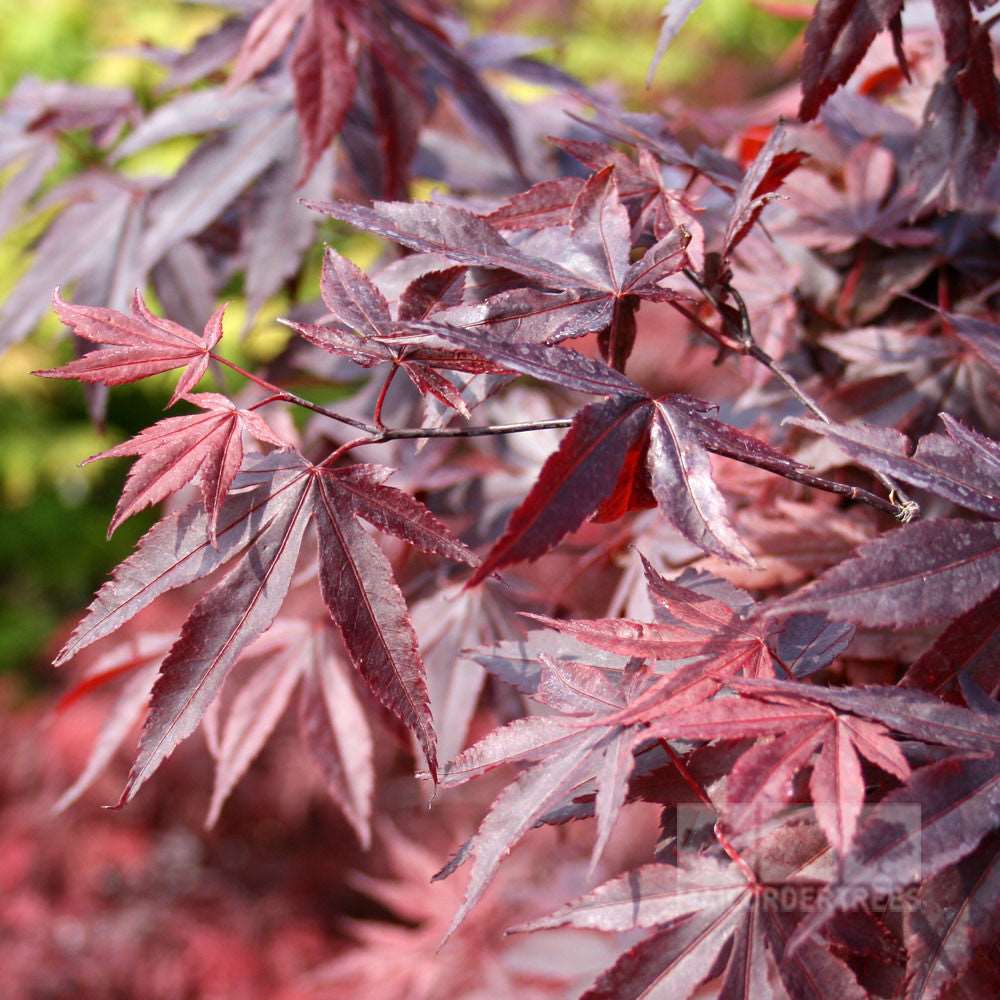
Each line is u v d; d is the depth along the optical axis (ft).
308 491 2.01
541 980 2.95
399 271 2.17
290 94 2.65
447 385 2.02
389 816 6.23
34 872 6.31
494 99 2.89
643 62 8.70
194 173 2.61
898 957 1.90
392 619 1.99
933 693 1.98
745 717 1.90
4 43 8.11
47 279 2.70
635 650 1.96
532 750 1.97
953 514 2.28
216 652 1.98
